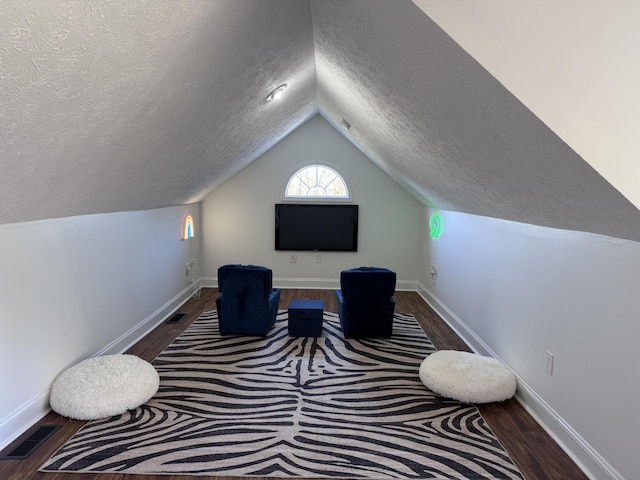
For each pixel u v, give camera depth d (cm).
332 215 626
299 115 509
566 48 150
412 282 638
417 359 363
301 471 213
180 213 534
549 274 254
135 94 180
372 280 396
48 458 218
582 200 185
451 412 273
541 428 255
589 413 213
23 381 243
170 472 210
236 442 237
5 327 229
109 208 327
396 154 400
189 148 316
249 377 322
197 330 432
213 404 279
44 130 159
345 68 278
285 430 250
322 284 638
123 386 269
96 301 326
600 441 204
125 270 377
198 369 335
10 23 102
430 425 257
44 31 112
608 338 199
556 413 245
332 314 496
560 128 153
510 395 286
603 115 152
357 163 622
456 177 308
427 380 299
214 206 629
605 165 153
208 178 486
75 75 140
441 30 151
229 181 625
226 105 281
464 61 158
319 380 319
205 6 153
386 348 388
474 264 391
